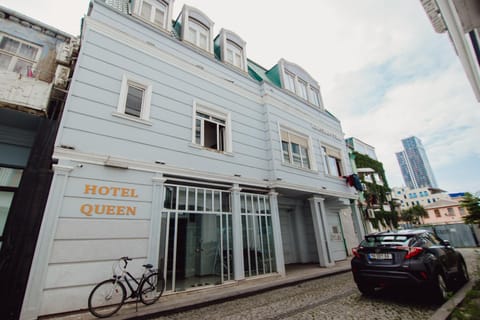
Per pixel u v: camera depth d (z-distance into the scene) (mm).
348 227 13609
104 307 4820
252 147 9227
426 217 47781
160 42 7852
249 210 8266
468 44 2525
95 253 5066
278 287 6891
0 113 5656
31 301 4227
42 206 5172
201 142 7945
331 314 4348
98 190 5473
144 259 5629
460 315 3574
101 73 6320
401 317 3963
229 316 4617
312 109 12688
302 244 11336
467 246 18188
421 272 4371
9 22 6539
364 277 5055
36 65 6582
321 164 11703
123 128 6254
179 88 7777
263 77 11820
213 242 7145
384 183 19469
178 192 6840
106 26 6766
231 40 10391
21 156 6152
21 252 4688
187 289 6129
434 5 2543
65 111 5508
